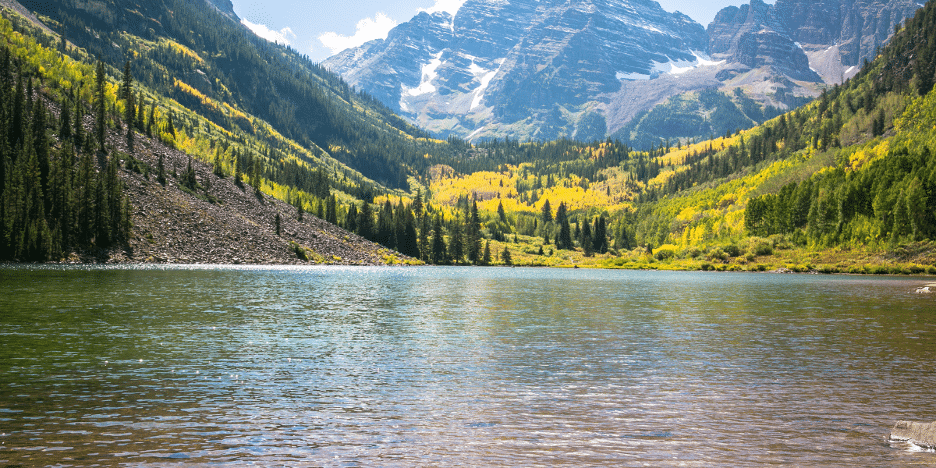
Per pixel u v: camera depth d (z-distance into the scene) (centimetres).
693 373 3294
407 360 3600
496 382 3036
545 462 1919
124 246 14300
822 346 4238
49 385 2802
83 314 5338
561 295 9012
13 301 6219
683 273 19062
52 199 13800
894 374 3288
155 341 4069
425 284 11244
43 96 17912
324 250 19375
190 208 16850
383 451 2009
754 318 6006
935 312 6644
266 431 2205
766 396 2789
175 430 2194
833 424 2358
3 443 2009
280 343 4119
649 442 2128
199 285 8850
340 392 2797
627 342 4378
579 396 2767
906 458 1981
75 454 1922
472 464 1895
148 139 19412
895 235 18112
